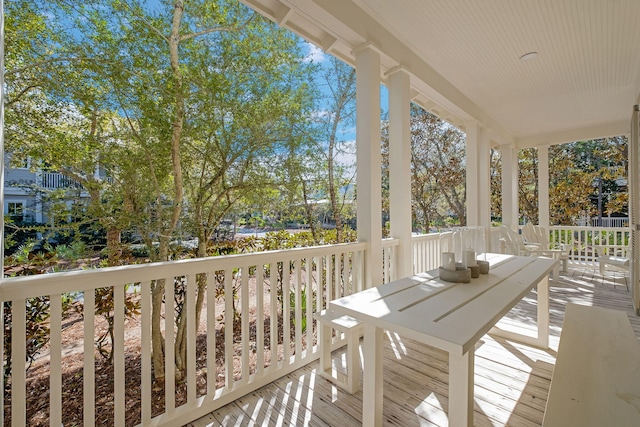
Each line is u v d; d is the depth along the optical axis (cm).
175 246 292
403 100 287
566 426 98
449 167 820
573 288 425
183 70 271
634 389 117
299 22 242
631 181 379
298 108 362
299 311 217
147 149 259
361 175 254
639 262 322
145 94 254
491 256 265
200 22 294
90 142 236
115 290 130
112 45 239
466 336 105
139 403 226
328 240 480
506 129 570
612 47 300
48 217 227
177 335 271
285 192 367
